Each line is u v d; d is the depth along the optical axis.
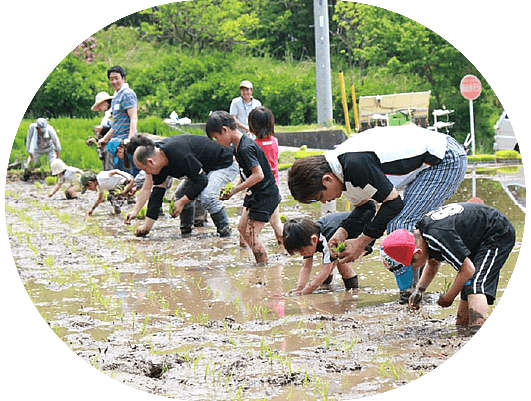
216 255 8.46
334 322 5.85
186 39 29.67
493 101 25.08
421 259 5.68
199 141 9.10
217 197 9.38
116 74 11.52
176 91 27.03
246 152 7.92
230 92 26.19
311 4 30.23
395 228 6.21
